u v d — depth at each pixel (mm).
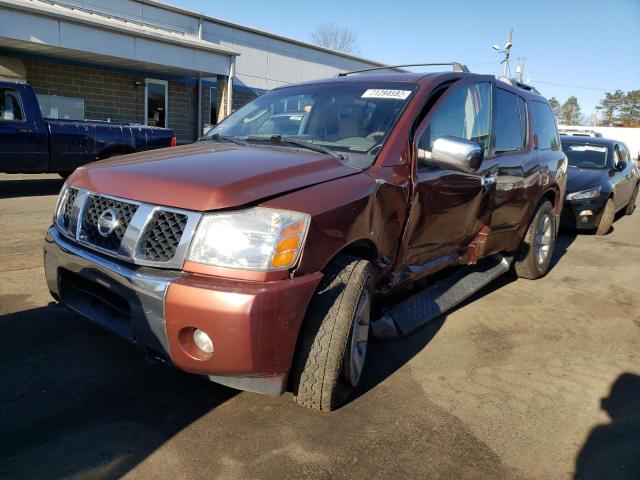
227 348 2338
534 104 5633
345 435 2730
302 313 2504
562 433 2912
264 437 2662
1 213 7750
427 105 3693
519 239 5352
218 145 3549
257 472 2400
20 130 9031
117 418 2742
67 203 3074
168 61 15898
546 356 3922
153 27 17984
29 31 12852
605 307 5176
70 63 15953
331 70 24812
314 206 2570
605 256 7559
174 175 2672
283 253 2426
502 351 3951
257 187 2551
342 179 2881
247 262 2391
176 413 2824
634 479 2555
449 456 2627
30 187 10547
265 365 2430
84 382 3062
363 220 2869
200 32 19234
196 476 2346
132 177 2742
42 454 2426
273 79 22312
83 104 16531
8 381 3021
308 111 3850
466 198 4023
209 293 2312
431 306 4082
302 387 2742
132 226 2555
